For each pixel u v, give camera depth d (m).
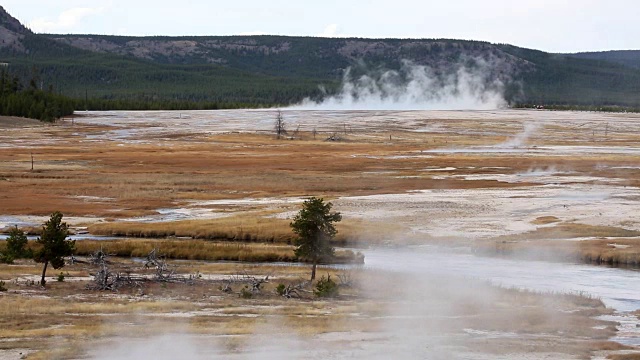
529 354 45.75
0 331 46.75
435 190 123.31
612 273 72.25
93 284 62.88
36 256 63.28
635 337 50.38
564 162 170.62
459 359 44.47
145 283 64.12
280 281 66.81
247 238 88.19
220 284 65.25
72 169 153.88
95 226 91.50
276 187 128.50
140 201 113.12
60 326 48.81
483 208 104.56
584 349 46.88
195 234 89.25
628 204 107.38
